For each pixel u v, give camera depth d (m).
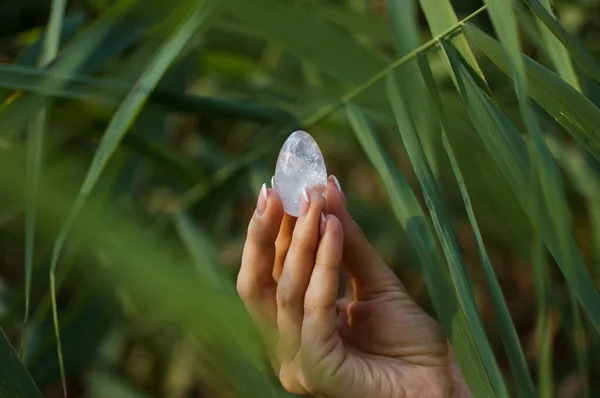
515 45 0.57
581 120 0.63
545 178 0.56
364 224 1.13
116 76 0.78
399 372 0.70
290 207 0.66
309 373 0.67
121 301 0.88
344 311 0.74
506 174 0.63
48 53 0.77
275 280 0.70
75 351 0.89
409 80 0.70
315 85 0.98
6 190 0.66
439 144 0.79
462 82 0.65
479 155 0.79
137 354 1.09
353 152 1.19
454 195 1.02
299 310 0.67
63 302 0.99
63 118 0.86
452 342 0.64
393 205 0.70
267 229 0.67
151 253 0.61
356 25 0.91
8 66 0.72
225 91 1.05
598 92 0.71
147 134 0.91
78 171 0.92
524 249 0.76
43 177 0.75
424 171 0.66
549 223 0.61
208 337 0.78
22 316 0.97
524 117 0.56
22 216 0.98
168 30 0.79
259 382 0.72
